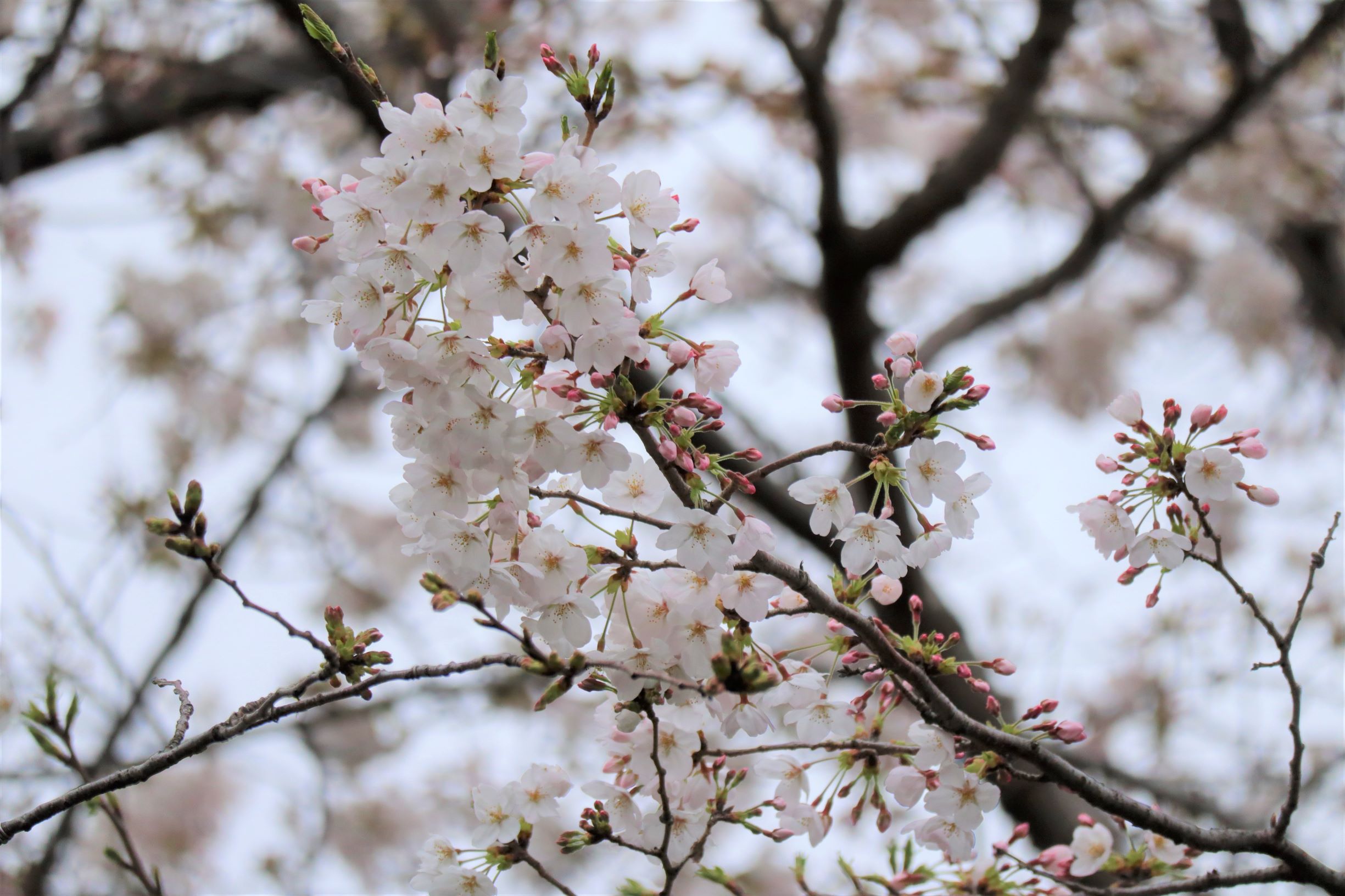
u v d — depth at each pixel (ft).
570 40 21.31
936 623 18.51
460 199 6.13
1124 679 24.12
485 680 21.88
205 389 25.68
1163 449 7.33
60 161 19.75
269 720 6.51
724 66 22.47
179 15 20.02
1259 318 26.66
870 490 17.72
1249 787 19.81
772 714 7.50
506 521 6.41
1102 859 8.48
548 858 21.67
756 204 29.96
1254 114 24.77
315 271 24.73
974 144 20.33
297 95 20.74
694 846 7.04
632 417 6.36
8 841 6.48
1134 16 25.14
